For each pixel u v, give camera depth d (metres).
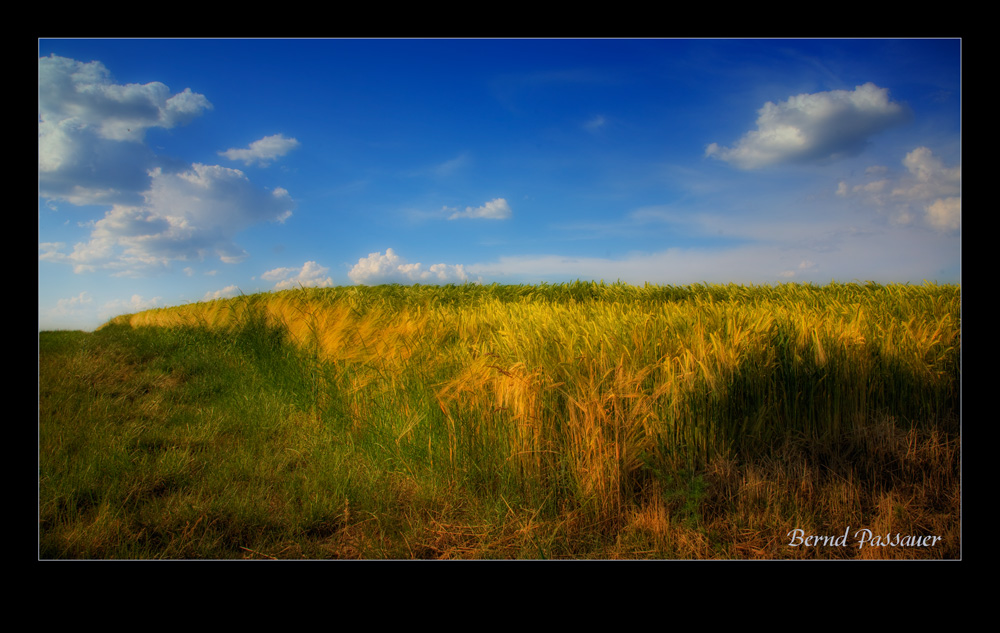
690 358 3.10
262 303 8.23
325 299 7.36
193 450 3.82
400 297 8.97
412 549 2.44
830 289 8.66
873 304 5.78
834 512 2.68
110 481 3.09
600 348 3.30
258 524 2.66
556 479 2.83
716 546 2.43
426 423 3.50
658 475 2.83
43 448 3.46
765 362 3.29
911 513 2.69
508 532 2.56
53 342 9.49
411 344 4.29
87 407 4.69
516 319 4.35
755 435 3.08
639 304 6.44
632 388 2.99
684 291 9.41
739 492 2.73
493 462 3.06
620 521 2.66
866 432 3.23
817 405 3.35
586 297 8.98
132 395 5.55
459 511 2.82
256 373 6.12
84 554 2.36
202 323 10.05
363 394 4.21
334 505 2.81
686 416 2.98
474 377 3.32
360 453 3.65
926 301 5.50
